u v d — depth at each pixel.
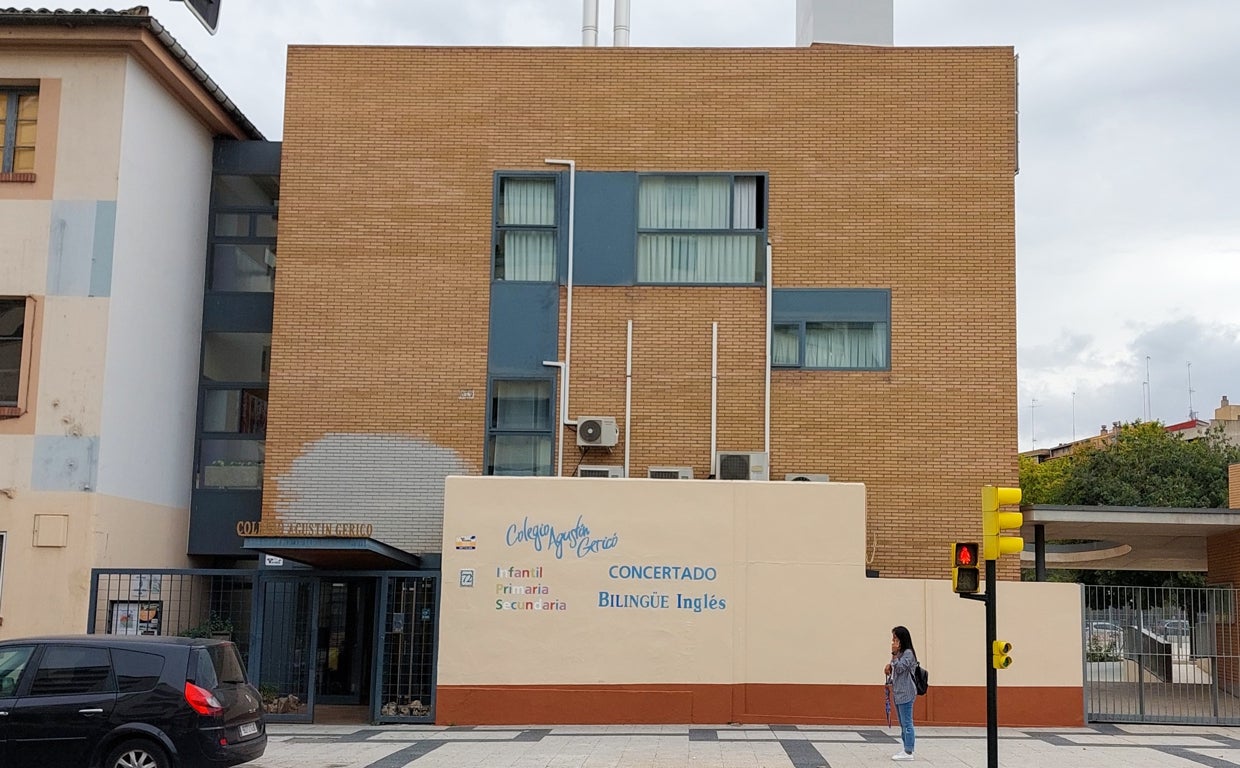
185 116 21.50
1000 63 20.86
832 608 18.16
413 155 21.06
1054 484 58.19
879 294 20.47
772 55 21.08
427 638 18.81
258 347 22.09
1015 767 14.26
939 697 18.11
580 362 20.52
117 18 19.05
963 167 20.69
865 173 20.75
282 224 20.95
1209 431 57.19
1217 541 23.56
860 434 20.16
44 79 19.58
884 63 20.97
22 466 18.66
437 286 20.77
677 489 18.33
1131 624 19.22
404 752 15.09
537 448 20.42
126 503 19.41
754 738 16.45
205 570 18.42
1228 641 22.05
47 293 19.09
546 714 17.83
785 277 20.61
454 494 18.25
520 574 18.09
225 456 21.77
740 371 20.41
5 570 18.41
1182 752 15.61
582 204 20.89
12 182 19.38
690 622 18.06
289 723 18.05
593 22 22.75
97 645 12.53
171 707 12.18
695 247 20.78
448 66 21.23
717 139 20.95
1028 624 18.38
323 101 21.23
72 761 12.10
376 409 20.50
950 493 19.95
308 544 16.53
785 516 18.33
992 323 20.33
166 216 20.86
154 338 20.42
